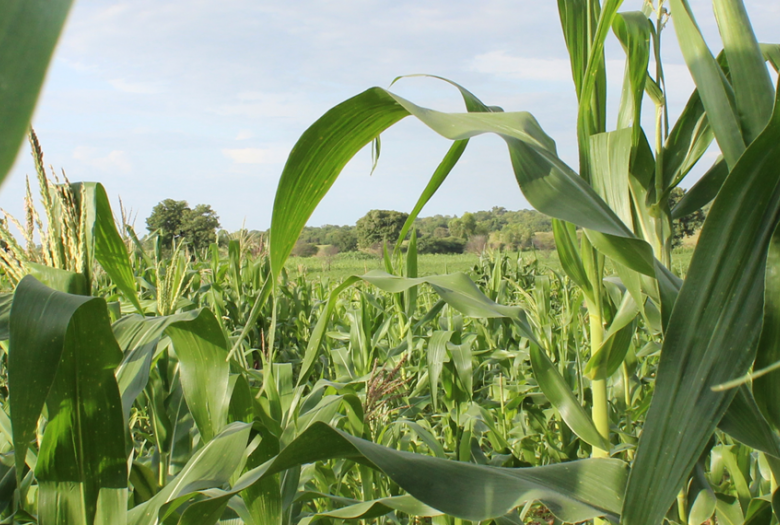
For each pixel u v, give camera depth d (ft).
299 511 7.88
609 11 4.83
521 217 259.80
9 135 0.53
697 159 5.58
